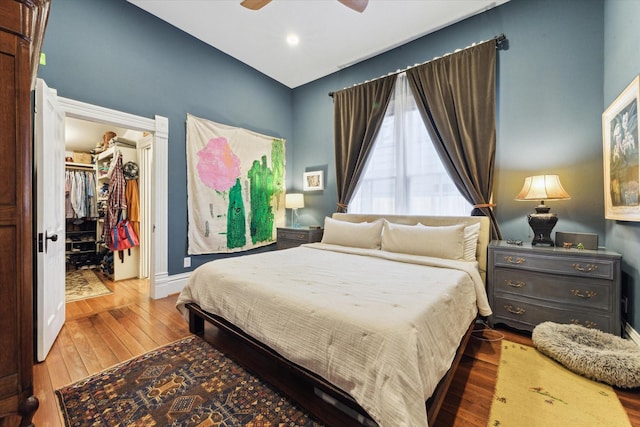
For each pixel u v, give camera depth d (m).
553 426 1.31
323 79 4.37
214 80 3.62
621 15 1.98
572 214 2.47
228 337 2.23
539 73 2.61
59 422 1.33
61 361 1.86
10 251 1.08
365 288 1.66
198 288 2.14
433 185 3.22
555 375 1.71
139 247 4.08
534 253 2.21
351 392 1.15
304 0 2.73
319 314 1.33
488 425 1.32
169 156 3.19
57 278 2.22
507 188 2.77
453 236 2.53
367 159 3.66
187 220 3.39
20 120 1.09
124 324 2.45
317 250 3.05
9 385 1.07
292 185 4.83
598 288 1.97
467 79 2.89
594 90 2.37
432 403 1.20
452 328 1.53
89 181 4.89
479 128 2.82
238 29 3.23
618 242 2.09
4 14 1.06
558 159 2.53
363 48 3.57
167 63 3.14
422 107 3.16
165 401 1.48
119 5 2.75
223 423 1.33
